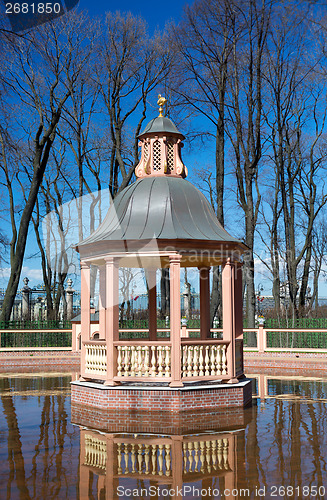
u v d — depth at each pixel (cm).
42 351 2508
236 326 1320
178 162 1288
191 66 2622
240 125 2722
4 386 1580
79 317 2467
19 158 2556
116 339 1176
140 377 1133
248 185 2712
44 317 2538
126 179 2892
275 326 2570
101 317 1299
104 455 768
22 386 1579
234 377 1192
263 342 2391
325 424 987
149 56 2928
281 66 2775
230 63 2650
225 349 1198
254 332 2509
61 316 2530
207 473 679
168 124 1288
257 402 1248
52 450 800
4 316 2522
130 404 1120
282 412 1113
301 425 977
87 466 713
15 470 696
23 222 2427
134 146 3036
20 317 2592
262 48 2488
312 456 757
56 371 2039
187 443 838
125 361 1154
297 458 746
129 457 756
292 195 3228
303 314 3131
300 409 1151
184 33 2555
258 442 844
